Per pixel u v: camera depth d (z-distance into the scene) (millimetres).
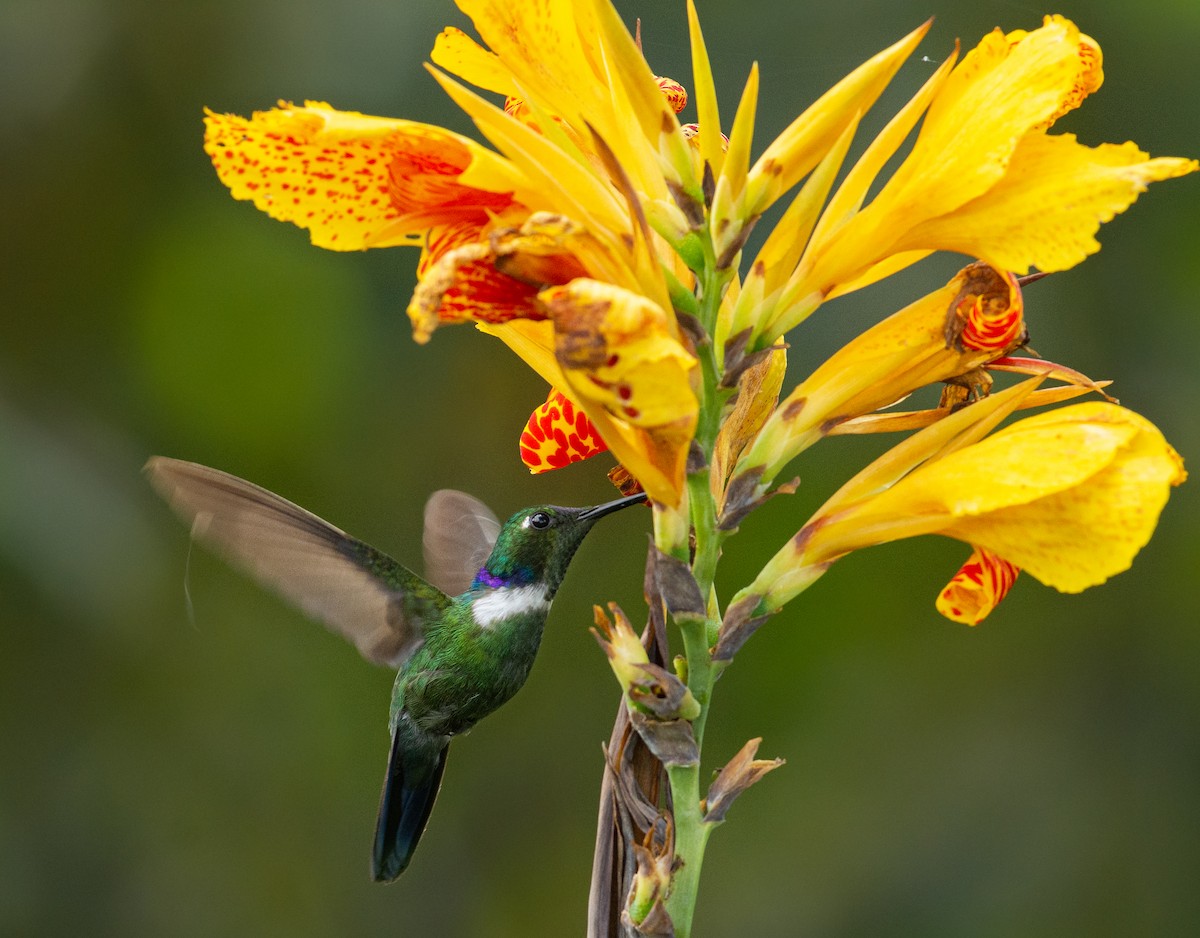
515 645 6738
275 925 10148
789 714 10039
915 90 9086
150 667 10141
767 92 9141
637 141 4500
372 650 6781
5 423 9633
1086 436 4180
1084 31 9164
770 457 4543
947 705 9977
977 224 4316
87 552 9539
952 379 4652
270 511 6586
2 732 9828
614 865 4590
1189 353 9289
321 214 4469
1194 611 9719
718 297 4383
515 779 10695
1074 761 9742
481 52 4750
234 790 10258
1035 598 10047
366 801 10406
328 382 10172
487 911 10531
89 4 9859
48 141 9984
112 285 10195
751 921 9734
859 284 4734
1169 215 9375
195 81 9891
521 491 10438
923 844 9727
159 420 10148
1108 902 9477
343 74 9539
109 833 10016
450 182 4324
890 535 4406
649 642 4492
